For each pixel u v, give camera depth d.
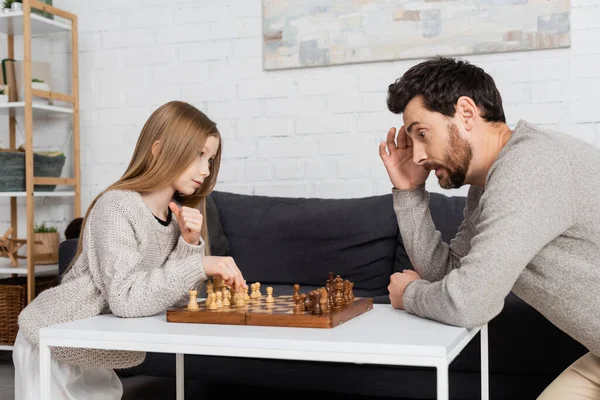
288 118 3.23
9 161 3.17
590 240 1.20
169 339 1.15
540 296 1.27
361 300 1.42
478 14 2.91
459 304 1.17
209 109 3.36
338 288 1.37
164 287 1.34
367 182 3.12
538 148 1.20
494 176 1.22
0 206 3.68
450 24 2.95
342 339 1.08
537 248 1.16
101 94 3.55
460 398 2.09
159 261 1.57
